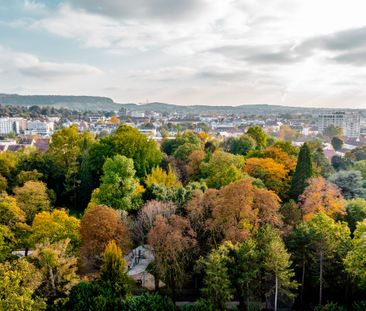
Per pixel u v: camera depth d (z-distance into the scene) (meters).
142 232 50.50
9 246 45.72
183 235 44.81
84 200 75.94
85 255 45.09
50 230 46.31
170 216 48.09
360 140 185.00
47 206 62.22
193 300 44.75
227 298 38.38
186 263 43.53
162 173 66.81
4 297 31.78
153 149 78.38
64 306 36.75
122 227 46.94
